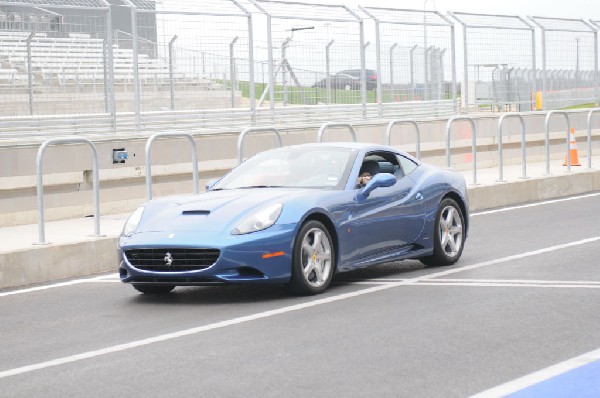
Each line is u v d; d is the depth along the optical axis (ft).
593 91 118.73
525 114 106.11
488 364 28.66
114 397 26.58
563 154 111.96
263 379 27.73
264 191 43.55
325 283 42.04
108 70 75.72
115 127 74.49
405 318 35.63
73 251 50.39
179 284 40.86
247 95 84.53
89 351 32.45
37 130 68.69
